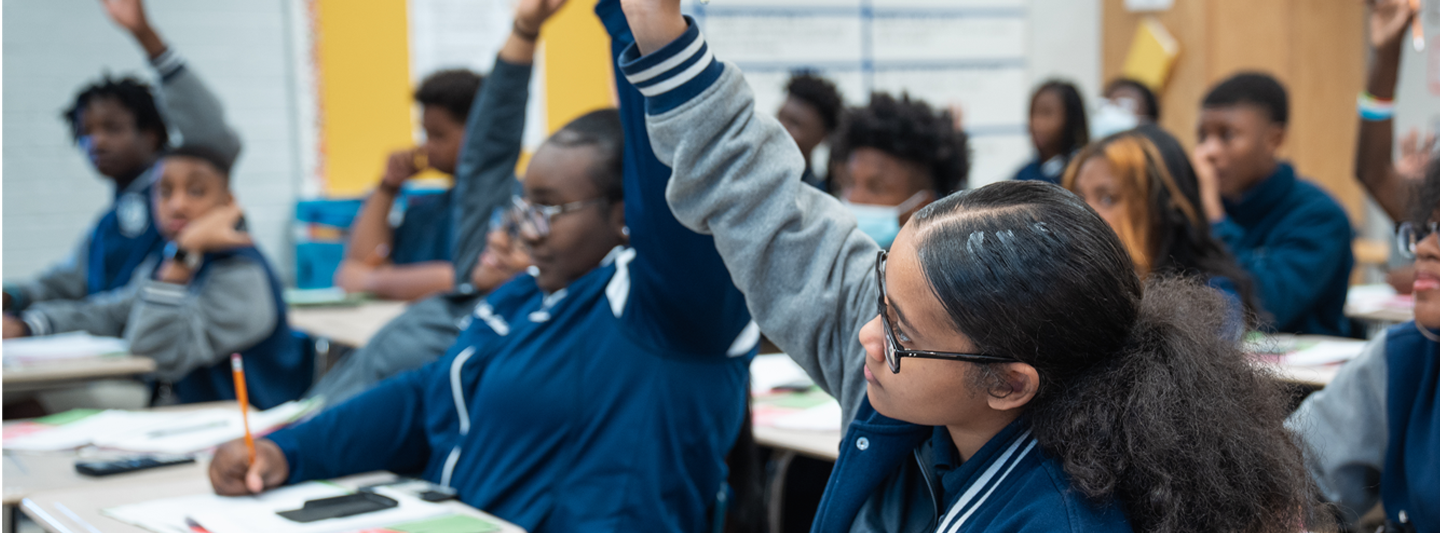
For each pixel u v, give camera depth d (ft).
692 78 2.99
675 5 3.03
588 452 4.33
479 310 5.07
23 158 13.30
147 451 5.30
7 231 13.26
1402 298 9.63
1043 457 2.54
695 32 3.00
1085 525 2.40
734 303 4.03
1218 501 2.38
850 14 16.40
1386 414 4.18
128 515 3.98
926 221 2.54
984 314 2.38
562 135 4.64
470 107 10.46
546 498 4.33
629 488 4.24
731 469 5.00
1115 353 2.50
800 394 6.36
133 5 10.50
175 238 9.11
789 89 11.21
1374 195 8.38
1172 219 6.33
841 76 16.46
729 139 3.05
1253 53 16.14
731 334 4.22
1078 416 2.42
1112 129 14.07
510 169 6.98
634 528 4.22
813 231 3.15
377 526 3.82
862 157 7.93
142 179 11.00
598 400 4.33
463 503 4.54
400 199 13.43
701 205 3.15
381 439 4.85
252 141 14.26
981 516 2.57
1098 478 2.40
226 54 14.05
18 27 13.12
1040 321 2.38
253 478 4.27
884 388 2.60
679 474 4.32
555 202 4.58
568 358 4.42
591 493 4.28
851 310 3.10
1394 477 4.16
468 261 6.98
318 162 14.51
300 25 14.28
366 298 11.48
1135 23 17.43
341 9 14.33
